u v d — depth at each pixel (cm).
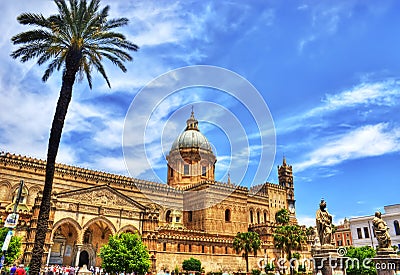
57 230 6850
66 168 7625
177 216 8250
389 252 2608
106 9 3192
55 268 5562
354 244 8756
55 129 2889
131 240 5103
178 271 7150
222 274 7462
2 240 3953
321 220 2583
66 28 3069
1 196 6650
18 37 3023
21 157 7106
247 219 9831
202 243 8006
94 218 6612
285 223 9900
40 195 6094
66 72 2997
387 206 8381
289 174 13125
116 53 3366
